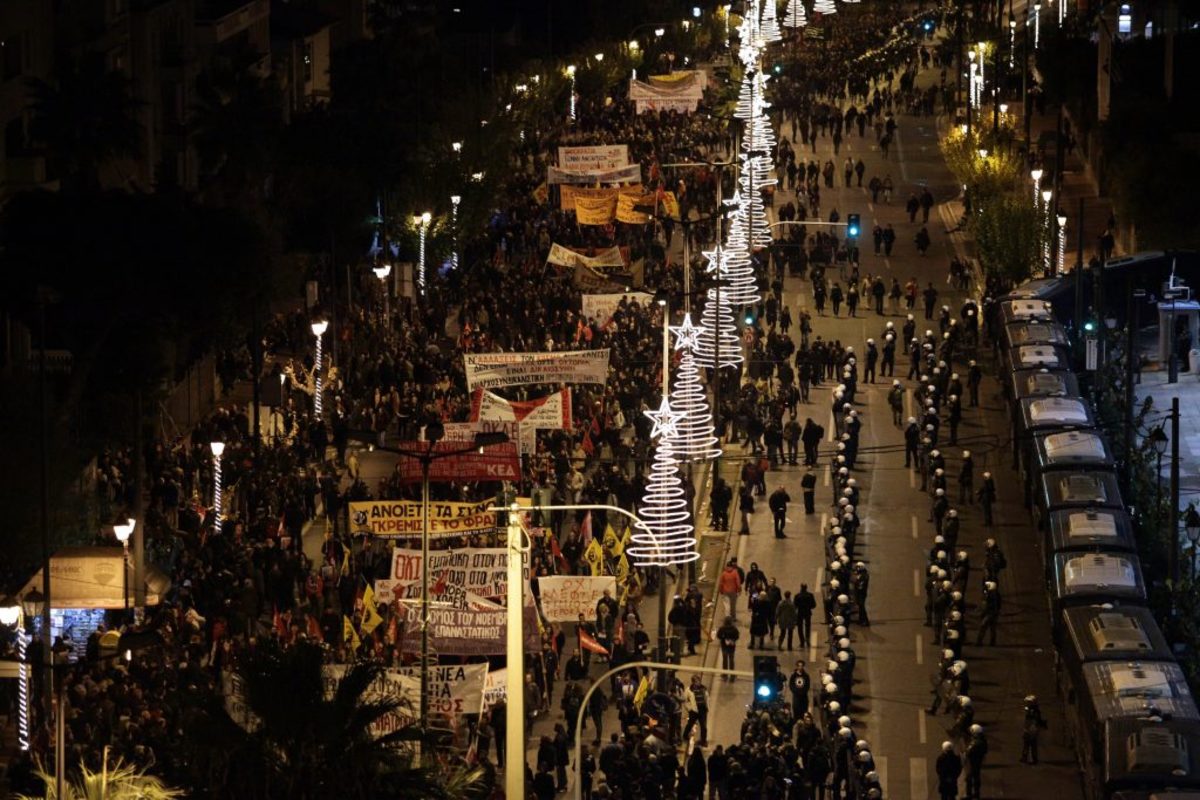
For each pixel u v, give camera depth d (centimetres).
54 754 9562
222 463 14438
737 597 14112
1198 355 18850
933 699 12594
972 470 16325
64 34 18800
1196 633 12462
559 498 14500
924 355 18950
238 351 17575
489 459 12700
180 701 7588
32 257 15062
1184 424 17600
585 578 11106
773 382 18188
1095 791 10425
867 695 12700
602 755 10494
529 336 18012
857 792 10819
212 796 7488
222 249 15500
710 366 17612
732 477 16525
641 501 14450
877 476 16538
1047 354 16938
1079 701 11250
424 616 9538
